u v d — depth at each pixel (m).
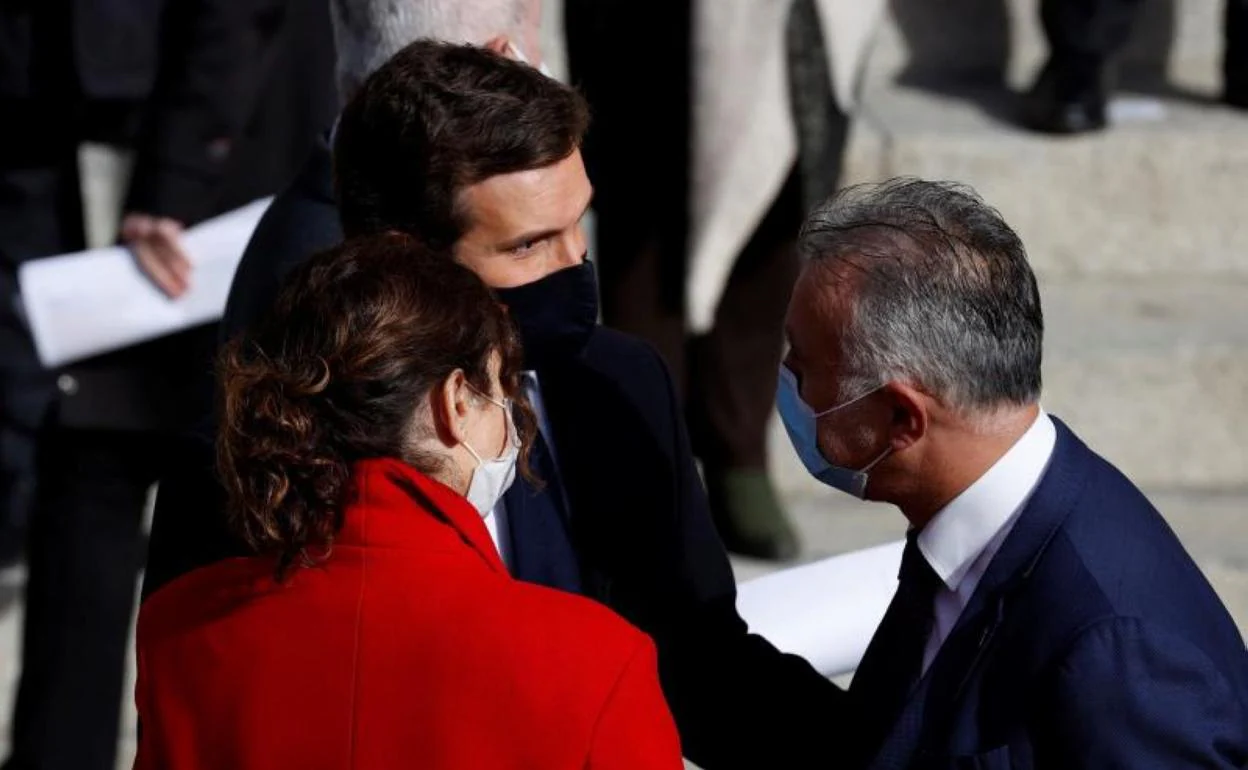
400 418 6.53
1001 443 6.98
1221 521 15.50
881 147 17.12
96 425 12.73
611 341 8.54
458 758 6.28
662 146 14.48
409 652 6.39
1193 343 15.88
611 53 14.30
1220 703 6.60
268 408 6.48
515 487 8.13
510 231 7.65
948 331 6.81
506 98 7.60
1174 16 19.25
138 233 12.59
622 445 8.32
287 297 6.71
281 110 13.01
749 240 14.88
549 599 6.57
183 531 7.93
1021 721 6.77
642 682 6.45
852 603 9.45
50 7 13.27
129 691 14.95
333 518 6.48
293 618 6.53
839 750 8.09
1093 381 15.86
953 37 19.25
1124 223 17.30
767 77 14.00
